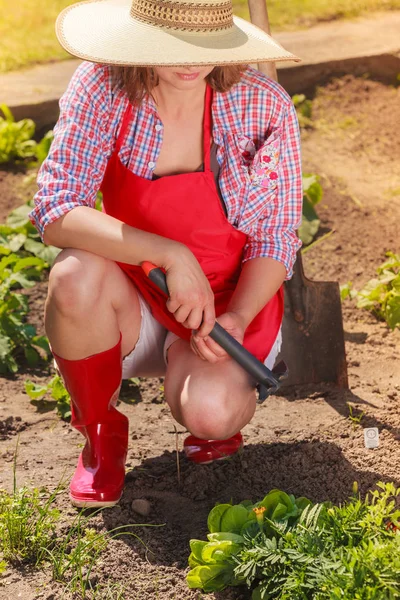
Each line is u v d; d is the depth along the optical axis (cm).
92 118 301
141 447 362
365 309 480
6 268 509
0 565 277
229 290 328
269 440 362
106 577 280
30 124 666
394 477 328
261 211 316
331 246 544
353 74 723
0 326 446
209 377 303
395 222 563
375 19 823
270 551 258
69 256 295
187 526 306
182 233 310
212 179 305
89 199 303
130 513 313
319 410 388
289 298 406
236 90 307
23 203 589
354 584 238
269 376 290
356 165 631
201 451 337
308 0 871
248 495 322
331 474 331
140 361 336
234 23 301
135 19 282
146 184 303
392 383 409
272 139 309
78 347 302
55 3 936
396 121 675
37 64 770
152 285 316
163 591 274
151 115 301
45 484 331
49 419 391
